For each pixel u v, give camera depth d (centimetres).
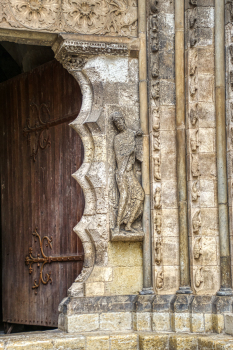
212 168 749
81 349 669
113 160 757
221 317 701
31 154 888
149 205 758
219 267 736
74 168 817
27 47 957
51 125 859
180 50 767
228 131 748
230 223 734
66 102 838
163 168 757
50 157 855
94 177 743
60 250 823
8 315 892
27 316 855
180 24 770
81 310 720
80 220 747
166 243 746
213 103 759
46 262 838
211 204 743
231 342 644
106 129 757
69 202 820
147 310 726
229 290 722
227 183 744
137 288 750
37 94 888
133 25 784
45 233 848
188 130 752
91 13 766
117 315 732
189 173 746
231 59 751
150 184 761
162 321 720
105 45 762
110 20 773
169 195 754
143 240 754
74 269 800
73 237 808
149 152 766
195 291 726
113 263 744
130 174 754
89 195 752
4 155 940
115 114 751
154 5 772
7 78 1062
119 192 748
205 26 766
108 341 680
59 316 735
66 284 805
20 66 1010
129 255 752
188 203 745
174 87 769
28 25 741
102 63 768
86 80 770
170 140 762
